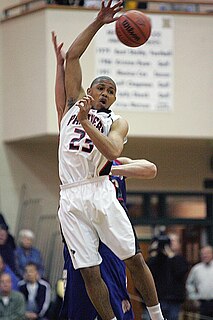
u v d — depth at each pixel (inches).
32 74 1109.7
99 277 419.2
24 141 1168.8
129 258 424.2
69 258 444.1
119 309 440.1
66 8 1093.1
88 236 419.2
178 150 1225.4
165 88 1118.4
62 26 1093.1
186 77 1124.5
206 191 1231.5
